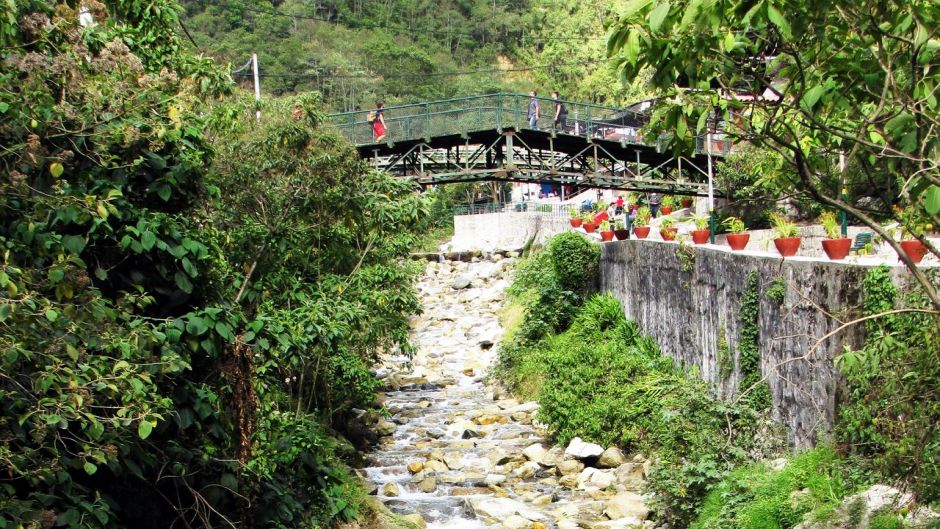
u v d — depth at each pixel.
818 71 5.02
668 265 17.36
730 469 11.21
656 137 5.71
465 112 25.47
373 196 11.57
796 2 4.63
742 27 4.94
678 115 5.28
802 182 5.25
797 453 11.02
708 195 25.98
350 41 76.44
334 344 10.89
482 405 20.12
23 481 5.84
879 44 4.76
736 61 5.12
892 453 8.12
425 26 86.94
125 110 6.87
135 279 6.95
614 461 14.81
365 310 12.52
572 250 22.94
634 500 12.55
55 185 6.48
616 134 27.44
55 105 6.48
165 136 7.13
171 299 7.22
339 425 16.77
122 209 6.80
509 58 86.62
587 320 20.73
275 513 8.21
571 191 45.00
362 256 13.15
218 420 7.46
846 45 5.00
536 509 13.09
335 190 11.20
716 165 25.09
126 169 7.06
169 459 7.09
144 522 7.31
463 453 16.28
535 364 20.34
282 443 9.08
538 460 15.49
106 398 6.02
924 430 7.64
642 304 19.28
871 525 8.19
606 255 22.45
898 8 4.66
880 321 9.23
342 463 14.41
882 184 5.94
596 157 26.17
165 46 10.05
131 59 7.09
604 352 17.80
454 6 91.69
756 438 11.69
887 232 5.71
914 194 4.89
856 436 9.38
